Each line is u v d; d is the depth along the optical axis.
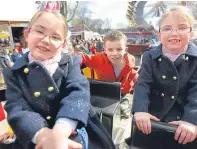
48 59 0.90
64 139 0.72
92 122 0.98
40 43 0.85
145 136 0.85
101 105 1.28
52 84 0.89
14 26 5.88
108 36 1.71
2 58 3.64
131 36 15.13
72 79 0.93
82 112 0.83
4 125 2.02
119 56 1.71
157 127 0.82
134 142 0.87
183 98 1.06
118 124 1.46
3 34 5.75
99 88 1.37
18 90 0.88
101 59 1.76
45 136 0.74
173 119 1.04
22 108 0.85
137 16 19.64
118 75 1.79
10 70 0.92
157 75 1.09
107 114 1.19
